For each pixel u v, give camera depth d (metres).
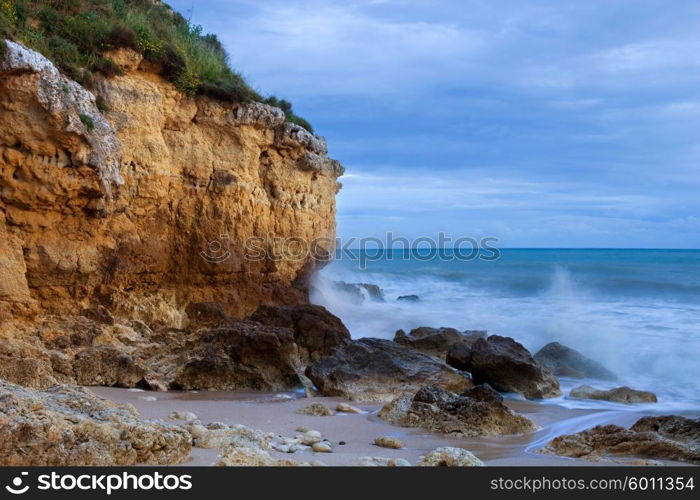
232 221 20.50
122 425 7.87
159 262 18.84
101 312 16.16
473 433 11.48
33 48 15.77
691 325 24.25
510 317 25.84
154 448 7.98
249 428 10.52
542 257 75.81
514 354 16.41
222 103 20.27
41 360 13.13
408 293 36.44
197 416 12.00
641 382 17.48
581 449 10.26
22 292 14.63
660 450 10.08
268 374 15.16
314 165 23.50
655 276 41.19
